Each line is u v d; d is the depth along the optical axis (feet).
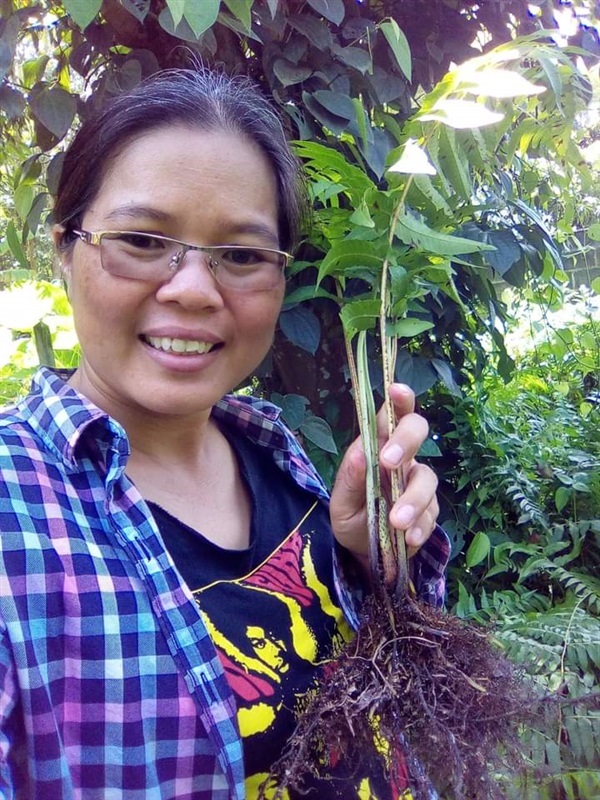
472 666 2.51
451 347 6.00
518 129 3.55
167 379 2.26
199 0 2.48
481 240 4.93
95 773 1.83
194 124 2.18
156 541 2.10
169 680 1.96
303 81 4.47
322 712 2.27
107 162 2.17
